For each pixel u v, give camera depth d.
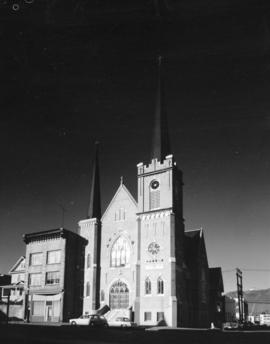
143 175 74.56
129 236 74.75
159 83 82.44
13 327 33.97
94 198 88.12
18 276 87.19
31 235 69.25
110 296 73.44
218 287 88.25
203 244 83.56
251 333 34.38
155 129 78.50
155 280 66.81
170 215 69.06
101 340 28.06
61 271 64.81
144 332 35.75
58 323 54.34
